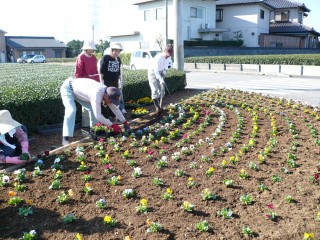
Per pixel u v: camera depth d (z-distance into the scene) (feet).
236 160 17.34
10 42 197.67
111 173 16.03
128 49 133.39
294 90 45.73
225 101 33.06
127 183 14.97
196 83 56.13
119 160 17.66
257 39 126.31
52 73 63.93
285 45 138.72
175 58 47.83
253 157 17.95
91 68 23.13
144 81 34.14
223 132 22.68
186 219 12.04
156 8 119.96
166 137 21.65
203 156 17.79
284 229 11.40
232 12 128.88
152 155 18.35
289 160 17.07
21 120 21.34
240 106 31.17
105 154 18.34
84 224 11.76
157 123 24.71
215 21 129.29
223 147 19.44
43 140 21.21
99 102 19.07
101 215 12.33
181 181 15.17
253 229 11.42
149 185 14.76
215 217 12.19
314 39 163.12
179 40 47.26
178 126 24.34
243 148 18.85
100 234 11.16
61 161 17.26
